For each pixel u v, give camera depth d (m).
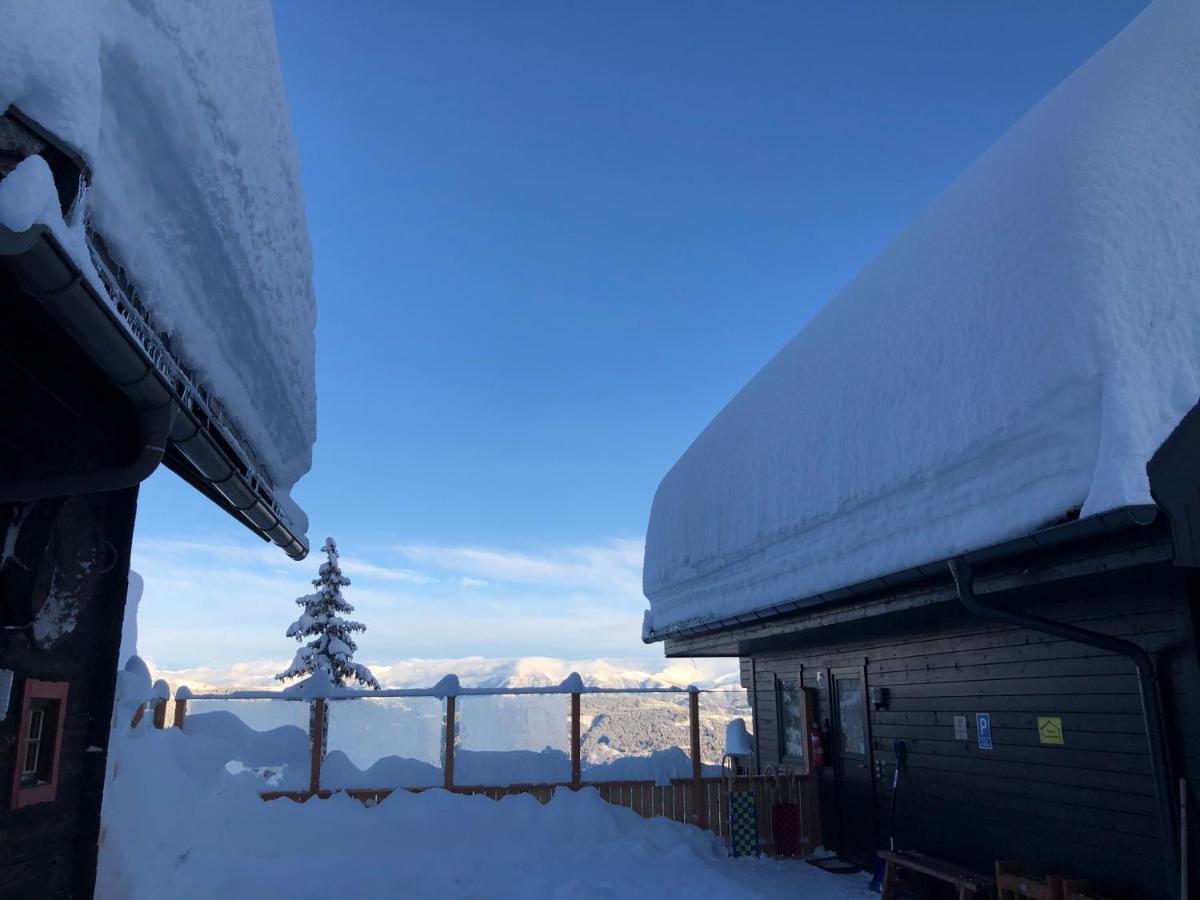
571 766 11.80
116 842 6.31
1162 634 5.77
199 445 4.39
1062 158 5.84
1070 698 6.71
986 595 6.52
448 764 11.58
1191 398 4.92
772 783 11.22
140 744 7.83
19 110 2.30
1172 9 6.10
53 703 4.75
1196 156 5.52
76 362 4.18
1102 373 4.96
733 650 13.26
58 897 4.88
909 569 6.65
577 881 9.07
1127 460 4.69
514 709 12.91
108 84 2.85
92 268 2.65
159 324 3.73
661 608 13.80
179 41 3.16
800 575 8.78
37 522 4.27
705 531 11.59
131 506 5.65
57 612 4.79
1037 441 5.46
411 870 9.61
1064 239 5.45
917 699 8.91
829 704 10.95
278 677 24.73
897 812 9.22
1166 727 5.71
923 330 7.04
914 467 6.68
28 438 4.13
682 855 10.30
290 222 5.20
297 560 8.05
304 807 10.55
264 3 4.28
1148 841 5.91
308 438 7.23
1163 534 4.87
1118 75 5.98
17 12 2.26
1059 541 5.24
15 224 2.17
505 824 10.88
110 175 3.04
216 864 8.74
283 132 4.80
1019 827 7.22
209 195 3.71
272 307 5.02
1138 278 5.15
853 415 7.95
